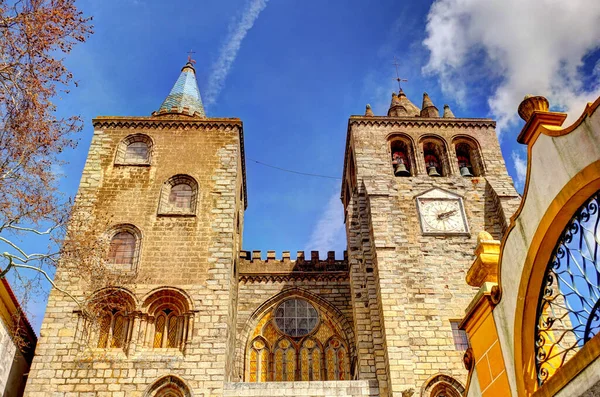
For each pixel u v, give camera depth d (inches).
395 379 1012.5
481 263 535.5
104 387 966.4
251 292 1392.7
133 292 1085.8
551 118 445.1
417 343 1068.5
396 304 1109.1
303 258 1478.8
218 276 1114.1
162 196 1241.4
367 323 1143.0
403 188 1336.1
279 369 1291.8
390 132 1470.2
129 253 1154.0
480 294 514.0
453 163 1419.8
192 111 1635.1
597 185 372.2
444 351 1059.9
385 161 1400.1
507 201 1285.7
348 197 1611.7
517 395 441.4
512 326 459.5
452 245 1230.9
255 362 1301.7
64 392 955.3
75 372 978.1
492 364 491.8
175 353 1026.1
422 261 1197.7
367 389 1016.2
